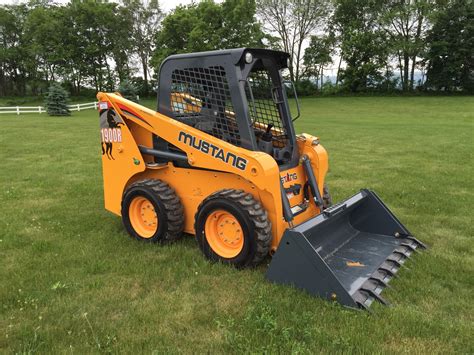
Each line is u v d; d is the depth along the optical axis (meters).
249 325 3.24
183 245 4.89
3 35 61.22
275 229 4.23
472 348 3.04
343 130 19.73
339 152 12.78
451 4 50.06
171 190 4.89
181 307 3.60
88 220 6.04
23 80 63.06
